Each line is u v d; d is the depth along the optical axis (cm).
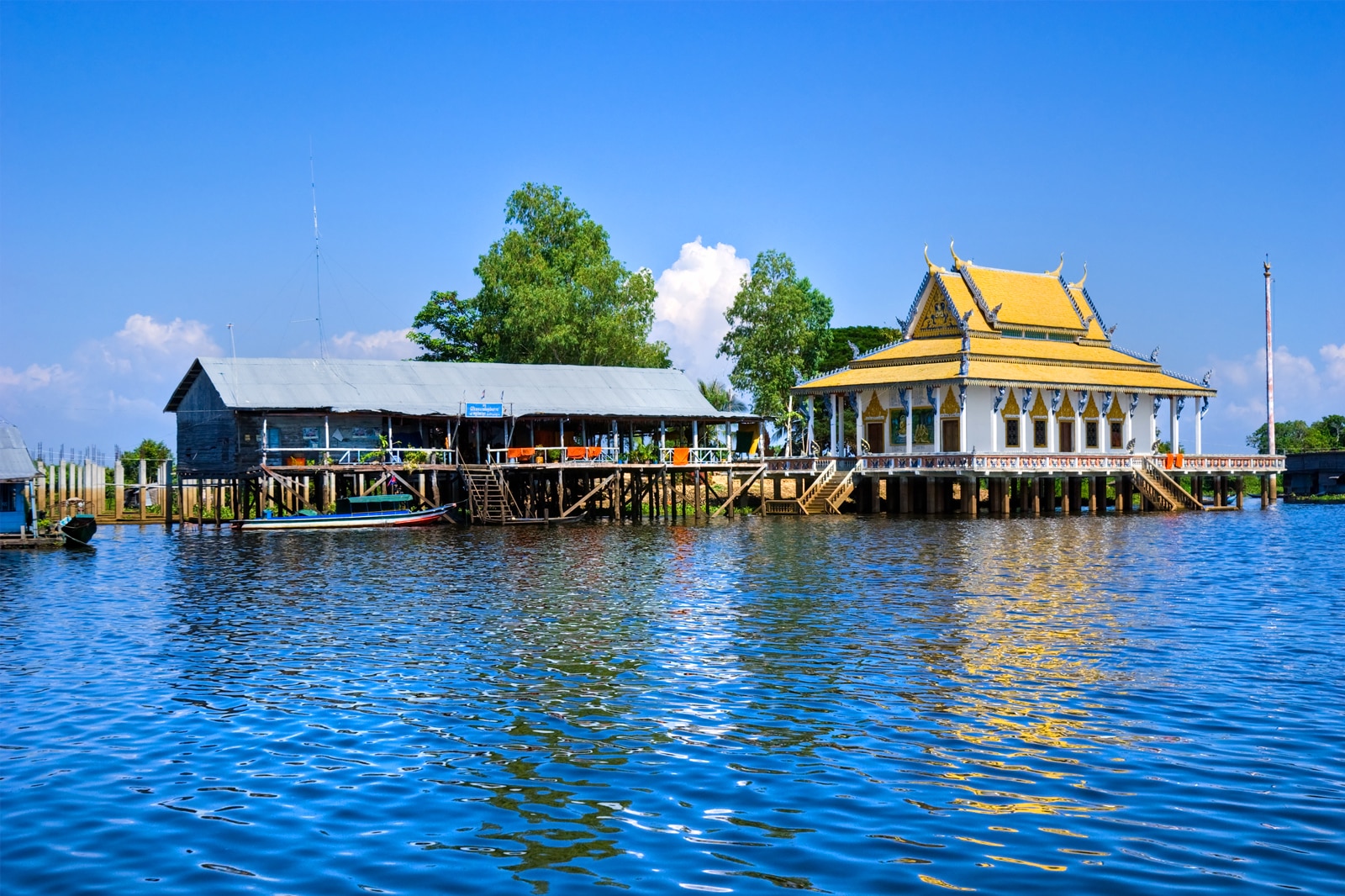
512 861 1292
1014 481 7631
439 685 2142
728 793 1498
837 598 3172
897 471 6912
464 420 6531
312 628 2822
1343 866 1231
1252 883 1191
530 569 4028
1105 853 1276
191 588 3700
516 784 1549
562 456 6469
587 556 4484
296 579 3850
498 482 6228
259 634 2755
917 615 2858
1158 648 2398
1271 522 6347
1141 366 7950
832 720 1836
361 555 4653
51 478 7144
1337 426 12825
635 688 2095
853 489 7238
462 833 1377
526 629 2742
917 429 7350
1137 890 1182
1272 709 1869
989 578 3597
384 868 1277
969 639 2523
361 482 6188
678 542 5041
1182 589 3325
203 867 1287
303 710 1966
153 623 2972
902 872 1239
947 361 7238
